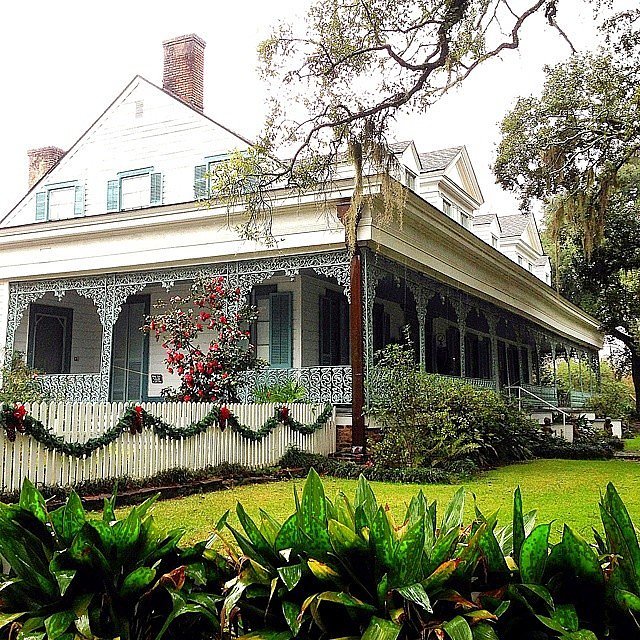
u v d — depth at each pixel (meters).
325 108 11.23
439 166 20.17
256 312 14.47
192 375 12.94
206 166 17.56
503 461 13.35
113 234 15.35
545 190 18.52
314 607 1.78
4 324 16.73
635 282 32.09
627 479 10.23
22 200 20.20
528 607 1.76
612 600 1.77
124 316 17.95
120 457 8.18
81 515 2.17
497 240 26.86
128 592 2.02
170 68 20.17
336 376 13.12
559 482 9.85
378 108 11.01
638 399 33.28
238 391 13.79
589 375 34.94
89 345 19.12
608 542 2.01
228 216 13.03
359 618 1.81
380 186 11.88
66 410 7.56
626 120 15.29
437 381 12.25
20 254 16.52
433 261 14.82
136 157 18.56
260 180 11.77
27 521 2.17
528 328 25.08
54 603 2.00
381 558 1.83
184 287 17.12
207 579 2.22
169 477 8.67
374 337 18.17
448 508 2.35
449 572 1.79
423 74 10.72
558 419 21.34
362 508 1.97
